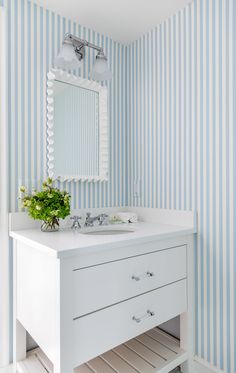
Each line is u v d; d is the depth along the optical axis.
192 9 1.64
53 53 1.70
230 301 1.46
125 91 2.11
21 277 1.38
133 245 1.28
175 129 1.75
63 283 1.03
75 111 1.79
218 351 1.51
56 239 1.24
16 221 1.50
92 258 1.12
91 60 1.88
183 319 1.59
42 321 1.16
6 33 1.51
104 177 1.92
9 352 1.52
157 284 1.40
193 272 1.62
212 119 1.53
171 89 1.78
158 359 1.48
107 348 1.17
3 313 1.50
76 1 1.59
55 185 1.70
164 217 1.79
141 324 1.31
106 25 1.86
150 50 1.94
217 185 1.51
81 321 1.08
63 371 1.01
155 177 1.90
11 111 1.52
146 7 1.67
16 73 1.54
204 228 1.58
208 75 1.55
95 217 1.76
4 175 1.50
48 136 1.64
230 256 1.46
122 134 2.10
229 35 1.45
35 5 1.62
